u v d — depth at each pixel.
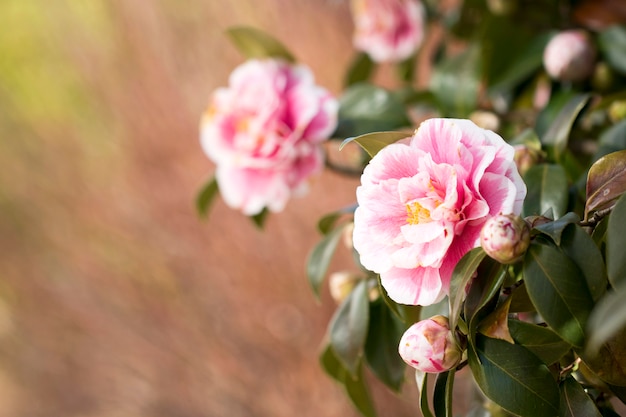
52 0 2.73
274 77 1.04
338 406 2.12
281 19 2.22
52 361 2.71
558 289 0.70
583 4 1.15
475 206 0.71
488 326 0.73
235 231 2.27
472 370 0.73
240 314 2.27
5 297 2.77
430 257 0.71
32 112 2.82
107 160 2.60
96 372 2.61
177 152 2.45
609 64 1.04
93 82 2.60
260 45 1.15
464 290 0.70
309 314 2.16
